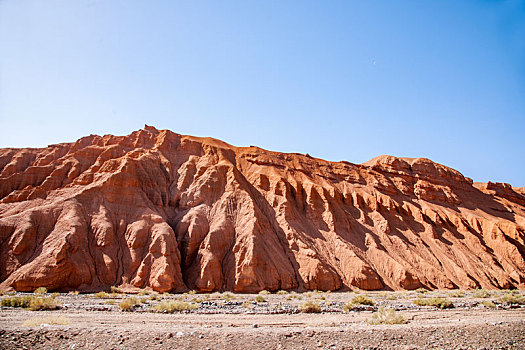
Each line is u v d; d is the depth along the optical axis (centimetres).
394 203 7544
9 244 3669
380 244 6131
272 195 6278
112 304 2469
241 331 1459
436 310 2614
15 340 1191
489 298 3797
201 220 4959
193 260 4406
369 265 5072
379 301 3188
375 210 7025
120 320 1756
